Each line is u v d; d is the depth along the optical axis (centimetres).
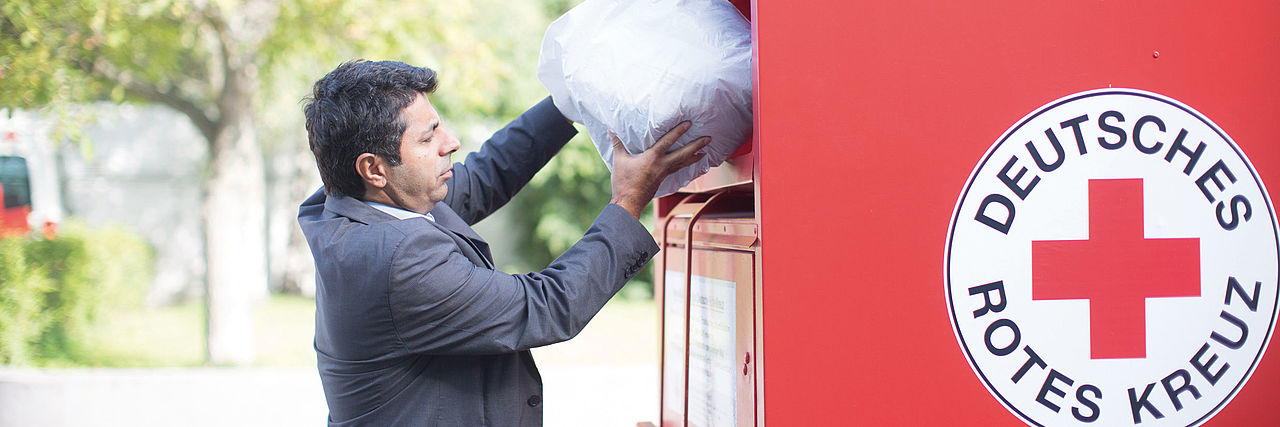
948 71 162
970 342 163
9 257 757
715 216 217
